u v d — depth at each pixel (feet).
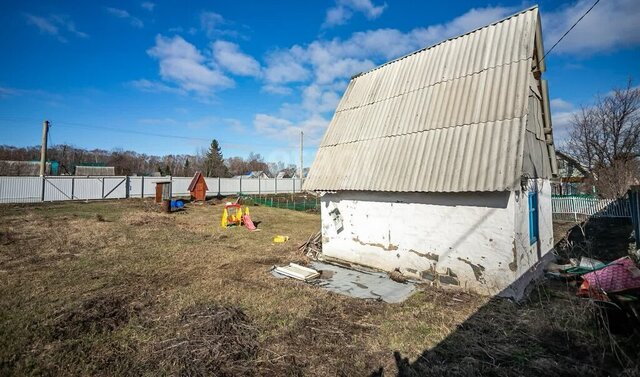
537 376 11.28
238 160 302.45
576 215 57.82
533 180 22.75
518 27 22.93
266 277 23.26
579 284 19.93
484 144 19.48
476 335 14.26
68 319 15.74
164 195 86.74
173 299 18.79
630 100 81.35
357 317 16.29
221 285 21.22
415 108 25.18
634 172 70.18
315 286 21.13
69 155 215.72
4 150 202.49
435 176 20.33
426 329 14.88
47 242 34.55
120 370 11.76
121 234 40.04
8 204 73.26
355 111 30.58
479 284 19.08
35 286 20.94
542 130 26.71
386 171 23.27
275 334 14.48
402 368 11.93
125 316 16.28
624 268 15.11
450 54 26.16
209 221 55.42
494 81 21.62
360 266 25.58
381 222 24.21
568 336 13.65
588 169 86.79
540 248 23.86
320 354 12.89
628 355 11.87
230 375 11.34
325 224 28.66
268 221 58.03
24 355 12.72
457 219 20.03
